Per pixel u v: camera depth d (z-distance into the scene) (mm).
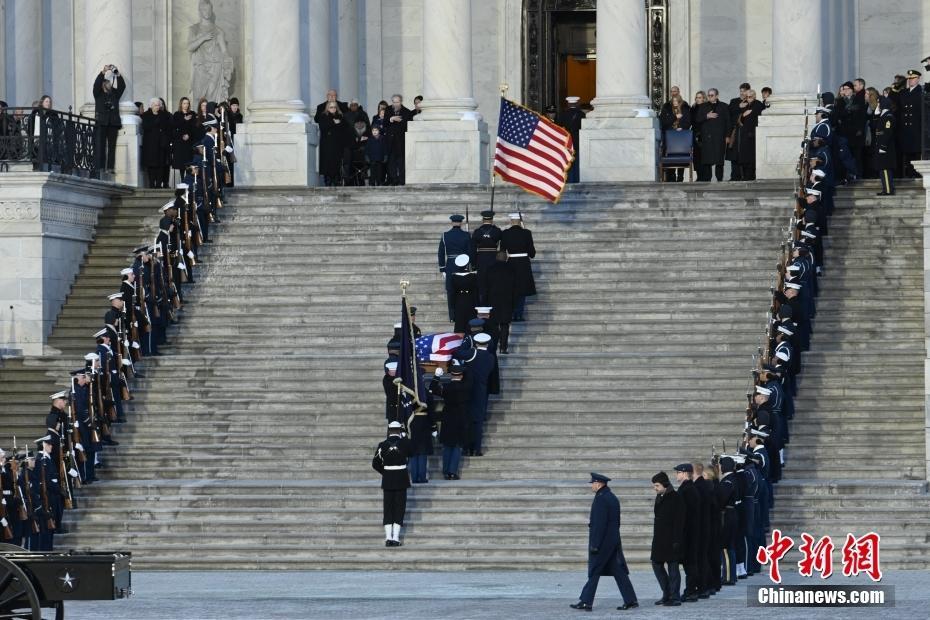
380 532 144750
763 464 140750
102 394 156000
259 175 199500
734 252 174500
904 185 178250
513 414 156375
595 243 176375
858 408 157625
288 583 134750
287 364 163500
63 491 147125
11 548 103875
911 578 135875
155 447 156875
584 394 158375
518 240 165875
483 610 119188
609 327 167375
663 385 158750
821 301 168750
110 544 145750
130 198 189750
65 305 180125
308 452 155500
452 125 196125
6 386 169750
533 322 168250
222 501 148125
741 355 161500
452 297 165500
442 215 181125
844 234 174000
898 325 166750
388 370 149500
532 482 149375
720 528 126312
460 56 197125
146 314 165750
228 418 159375
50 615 117688
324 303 173500
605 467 152250
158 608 121625
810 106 193625
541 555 142000
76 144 186625
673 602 120750
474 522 144000
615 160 194500
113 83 196375
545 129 177125
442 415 150375
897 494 146750
